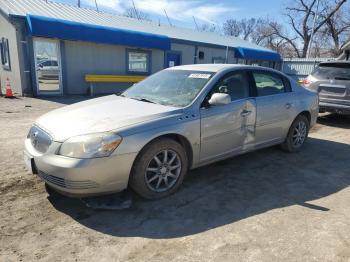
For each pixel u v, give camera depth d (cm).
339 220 340
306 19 4103
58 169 317
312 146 635
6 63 1435
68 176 314
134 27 1773
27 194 375
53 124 355
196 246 288
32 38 1254
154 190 370
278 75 543
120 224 321
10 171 441
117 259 269
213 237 303
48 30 1216
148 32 1731
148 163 356
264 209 361
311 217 345
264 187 423
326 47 4144
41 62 1311
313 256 277
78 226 315
